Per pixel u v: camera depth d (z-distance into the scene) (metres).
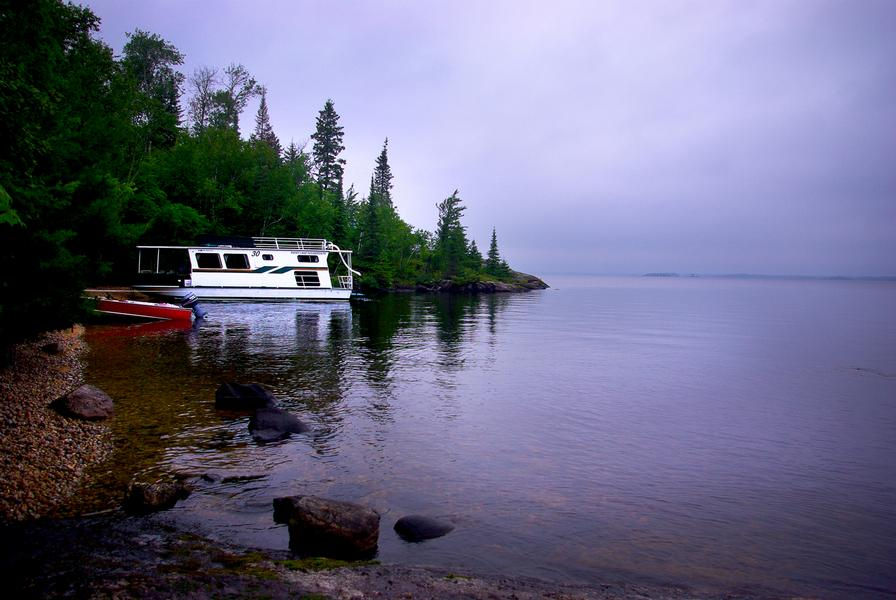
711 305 85.81
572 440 12.87
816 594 6.69
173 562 6.38
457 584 6.37
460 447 11.96
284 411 12.99
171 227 54.28
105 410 12.61
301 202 75.06
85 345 23.45
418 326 37.69
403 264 100.12
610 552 7.57
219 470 9.87
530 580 6.66
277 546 7.16
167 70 67.75
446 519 8.37
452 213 108.12
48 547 6.56
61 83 23.08
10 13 12.27
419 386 18.12
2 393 12.76
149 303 32.25
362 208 97.12
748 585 6.84
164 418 12.97
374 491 9.34
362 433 12.67
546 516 8.66
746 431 14.27
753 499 9.74
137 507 8.05
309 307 45.94
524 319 48.03
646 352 29.05
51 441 10.37
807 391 19.84
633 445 12.70
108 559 6.33
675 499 9.60
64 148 18.23
